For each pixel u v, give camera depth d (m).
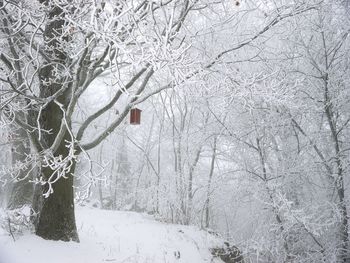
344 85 11.27
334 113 11.81
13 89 6.32
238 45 8.66
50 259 7.36
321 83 11.58
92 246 8.62
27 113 7.57
